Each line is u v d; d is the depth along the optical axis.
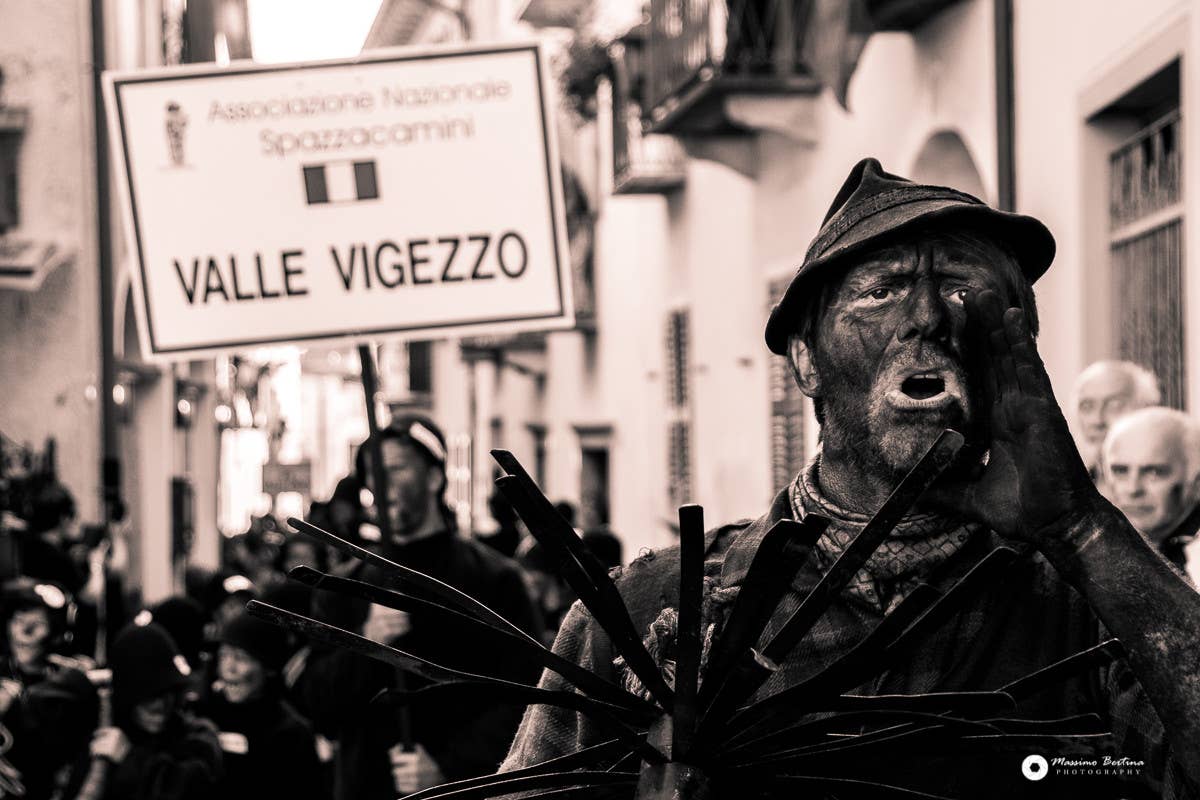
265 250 5.59
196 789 6.00
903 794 1.69
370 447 5.49
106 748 6.06
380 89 5.60
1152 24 6.61
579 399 23.62
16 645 6.58
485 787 1.81
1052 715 1.79
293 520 1.78
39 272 14.52
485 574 5.75
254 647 6.31
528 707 2.15
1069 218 7.62
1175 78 6.69
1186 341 6.53
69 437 15.23
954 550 1.82
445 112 5.61
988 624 1.80
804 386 1.99
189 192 5.60
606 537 8.37
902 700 1.66
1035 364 1.71
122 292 17.31
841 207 1.97
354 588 1.75
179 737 6.09
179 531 20.95
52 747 6.12
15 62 15.45
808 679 1.66
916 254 1.86
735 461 14.85
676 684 1.67
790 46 12.00
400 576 1.76
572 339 23.98
